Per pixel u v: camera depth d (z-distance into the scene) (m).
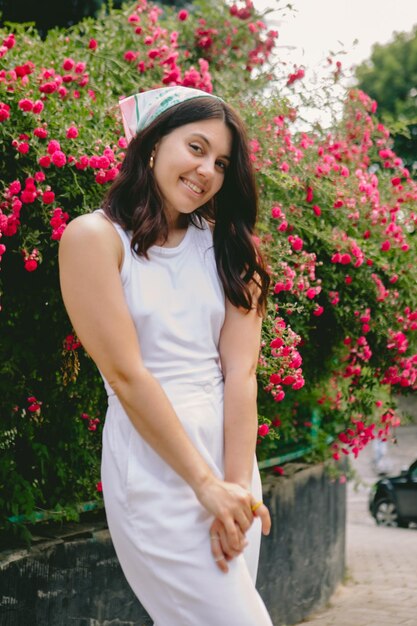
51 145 2.99
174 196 2.05
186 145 2.06
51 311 3.35
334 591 6.57
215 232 2.18
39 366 3.50
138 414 1.86
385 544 9.80
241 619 1.82
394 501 11.91
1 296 3.15
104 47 4.73
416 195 5.21
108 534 3.82
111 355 1.89
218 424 2.01
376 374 5.10
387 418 5.54
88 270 1.91
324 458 6.21
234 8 5.67
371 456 19.56
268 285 2.21
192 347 2.02
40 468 3.66
